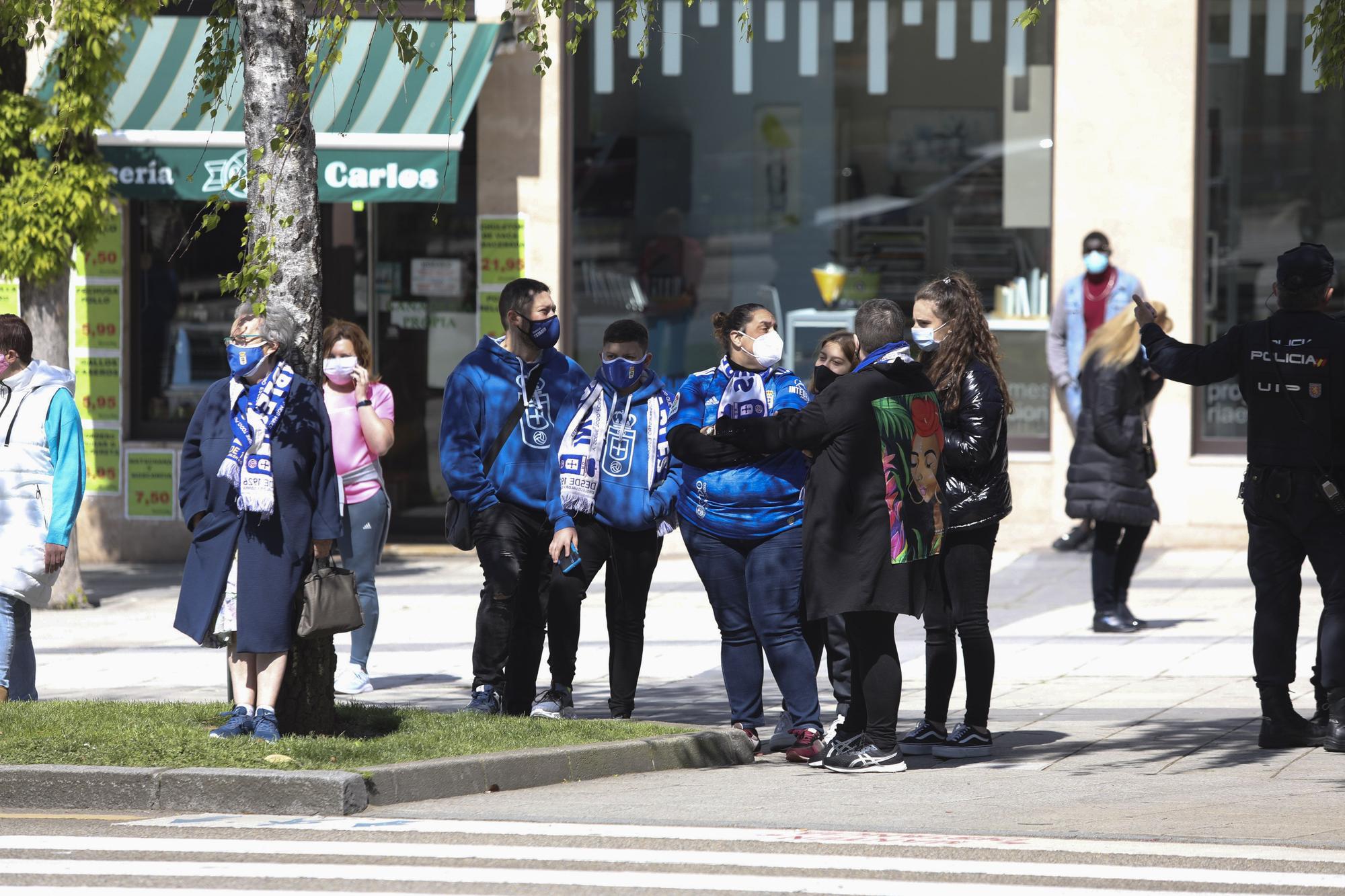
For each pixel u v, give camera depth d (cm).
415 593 4506
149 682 3325
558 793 2334
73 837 2038
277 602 2383
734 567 2630
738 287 5122
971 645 2595
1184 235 4981
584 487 2662
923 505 2425
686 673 3444
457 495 2692
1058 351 4975
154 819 2142
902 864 1888
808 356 5112
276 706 2497
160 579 4784
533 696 2811
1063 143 5003
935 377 2541
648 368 2783
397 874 1845
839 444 2398
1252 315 5059
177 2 4950
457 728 2577
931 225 5094
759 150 5103
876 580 2392
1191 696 3084
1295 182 5034
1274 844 1991
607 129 5094
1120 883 1806
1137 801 2242
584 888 1784
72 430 2802
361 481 3156
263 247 2358
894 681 2461
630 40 5078
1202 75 5025
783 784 2397
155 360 5138
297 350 2447
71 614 4216
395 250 5138
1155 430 4997
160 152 4616
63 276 4156
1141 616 3972
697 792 2339
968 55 5062
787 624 2611
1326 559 2553
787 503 2600
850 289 5103
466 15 4959
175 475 5078
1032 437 5078
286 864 1888
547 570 2786
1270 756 2556
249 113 2462
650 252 5112
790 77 5094
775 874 1839
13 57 4059
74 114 3909
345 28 2400
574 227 5097
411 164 4603
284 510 2386
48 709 2634
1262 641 2606
